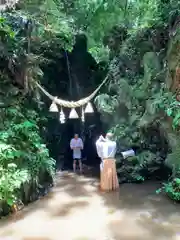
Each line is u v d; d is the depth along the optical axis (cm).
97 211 647
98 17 1091
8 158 657
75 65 1244
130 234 526
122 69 1030
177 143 782
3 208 620
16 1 816
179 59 756
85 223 580
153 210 645
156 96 850
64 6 969
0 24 702
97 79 1252
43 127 968
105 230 546
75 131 1258
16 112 739
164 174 902
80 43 1217
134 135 938
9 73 770
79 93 1254
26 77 795
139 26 984
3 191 609
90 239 509
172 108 760
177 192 693
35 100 876
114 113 1011
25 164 712
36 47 873
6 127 709
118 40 1065
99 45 1212
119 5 1055
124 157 904
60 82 1203
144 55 914
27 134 735
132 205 679
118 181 870
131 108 958
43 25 821
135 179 877
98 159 1213
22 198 691
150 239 505
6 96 756
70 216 620
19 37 782
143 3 1009
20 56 776
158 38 891
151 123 884
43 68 1063
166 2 852
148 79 892
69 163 1162
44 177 829
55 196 762
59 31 856
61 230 550
